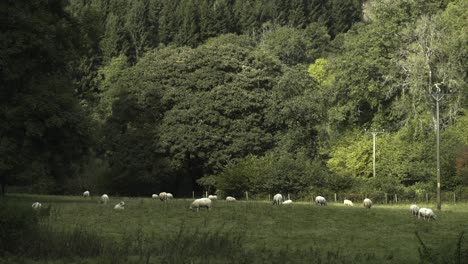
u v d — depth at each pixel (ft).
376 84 199.21
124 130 204.95
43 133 110.83
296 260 54.08
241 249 57.41
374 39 203.00
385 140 195.00
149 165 192.75
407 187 177.78
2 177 116.16
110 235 66.95
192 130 191.72
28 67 109.29
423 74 188.44
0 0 107.65
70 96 116.47
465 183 174.19
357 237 75.72
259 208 108.78
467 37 192.34
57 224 74.84
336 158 196.85
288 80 206.59
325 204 138.10
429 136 189.78
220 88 196.54
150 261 49.39
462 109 193.57
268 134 198.49
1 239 51.16
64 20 123.95
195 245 55.98
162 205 111.24
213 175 192.24
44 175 113.80
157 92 200.34
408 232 82.33
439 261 39.96
